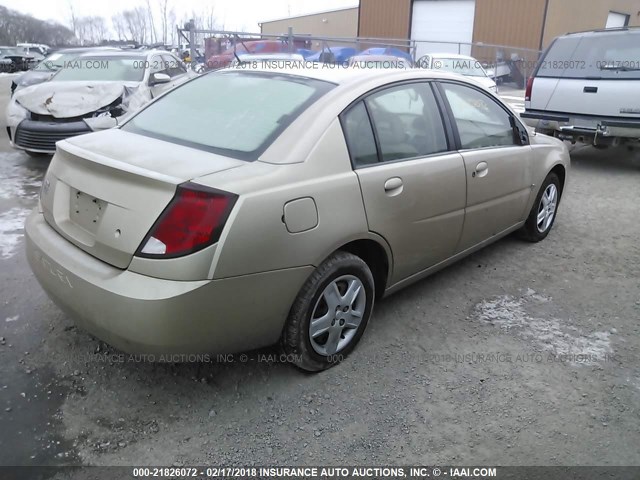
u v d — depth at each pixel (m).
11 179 6.48
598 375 2.97
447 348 3.19
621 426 2.59
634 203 6.29
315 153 2.63
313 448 2.40
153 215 2.26
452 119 3.54
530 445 2.46
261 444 2.42
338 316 2.86
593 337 3.36
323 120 2.74
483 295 3.86
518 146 4.22
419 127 3.30
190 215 2.22
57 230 2.73
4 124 10.88
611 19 28.28
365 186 2.80
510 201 4.15
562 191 5.06
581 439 2.51
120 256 2.34
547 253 4.68
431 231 3.35
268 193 2.37
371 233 2.87
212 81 3.40
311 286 2.63
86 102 7.08
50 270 2.58
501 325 3.46
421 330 3.37
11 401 2.61
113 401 2.64
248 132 2.75
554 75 7.78
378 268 3.18
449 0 25.12
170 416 2.56
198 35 14.54
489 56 22.94
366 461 2.35
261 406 2.64
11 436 2.39
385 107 3.09
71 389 2.71
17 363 2.88
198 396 2.70
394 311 3.58
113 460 2.30
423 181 3.17
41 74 10.95
